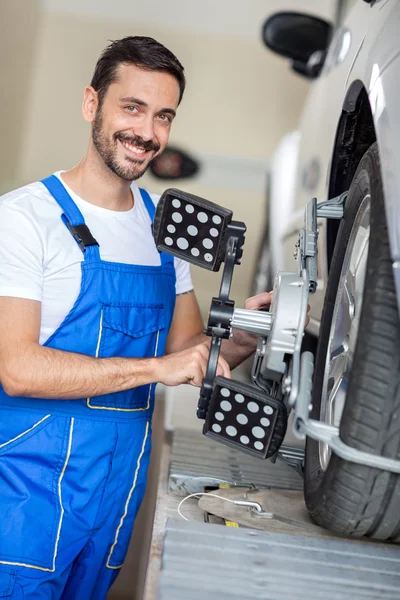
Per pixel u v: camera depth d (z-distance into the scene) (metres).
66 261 1.73
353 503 1.31
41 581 1.67
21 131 6.11
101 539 1.77
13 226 1.71
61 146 6.12
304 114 2.55
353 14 1.93
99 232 1.82
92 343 1.73
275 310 1.32
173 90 1.80
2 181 6.01
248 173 5.89
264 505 1.67
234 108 6.27
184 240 1.43
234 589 1.22
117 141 1.78
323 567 1.35
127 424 1.77
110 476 1.74
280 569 1.32
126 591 3.22
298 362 1.26
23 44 6.19
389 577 1.34
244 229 1.39
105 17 6.32
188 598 1.18
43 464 1.70
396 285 1.15
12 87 6.14
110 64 1.78
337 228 1.82
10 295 1.66
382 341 1.21
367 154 1.45
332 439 1.26
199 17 6.42
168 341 2.08
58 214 1.77
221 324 1.40
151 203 2.00
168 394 2.50
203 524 1.49
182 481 1.86
